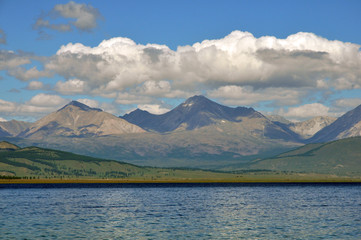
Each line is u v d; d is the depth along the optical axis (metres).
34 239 111.38
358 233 122.44
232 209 192.25
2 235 116.44
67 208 194.75
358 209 191.75
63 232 122.75
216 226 136.12
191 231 126.06
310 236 117.94
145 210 187.12
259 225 138.50
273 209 192.50
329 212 178.50
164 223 142.75
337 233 122.56
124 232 123.75
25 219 151.12
